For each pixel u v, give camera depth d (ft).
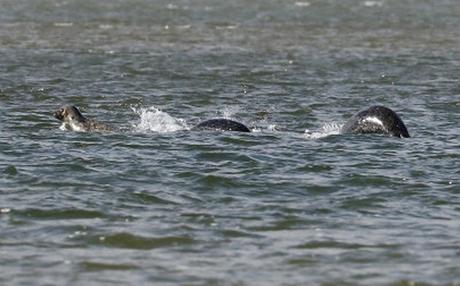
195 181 222.89
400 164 244.83
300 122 320.70
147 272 162.20
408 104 366.22
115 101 364.79
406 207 204.85
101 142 265.34
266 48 577.43
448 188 221.05
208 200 207.82
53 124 299.17
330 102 370.53
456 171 238.27
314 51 562.66
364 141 273.54
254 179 226.17
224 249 175.01
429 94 395.75
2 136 273.95
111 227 186.91
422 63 506.89
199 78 440.04
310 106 358.84
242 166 239.09
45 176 225.15
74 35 638.12
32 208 198.29
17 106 342.44
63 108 291.99
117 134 278.67
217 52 552.41
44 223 189.37
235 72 463.01
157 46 581.12
